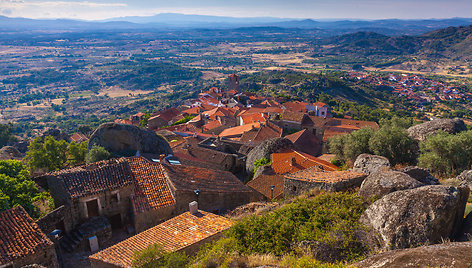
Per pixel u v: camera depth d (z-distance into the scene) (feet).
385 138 103.81
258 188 106.52
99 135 123.54
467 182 65.87
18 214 63.05
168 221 64.54
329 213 48.70
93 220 74.08
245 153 183.52
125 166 83.35
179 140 201.67
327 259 39.99
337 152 126.31
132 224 77.56
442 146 88.33
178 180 85.10
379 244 38.37
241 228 51.08
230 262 41.24
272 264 39.06
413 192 38.50
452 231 35.96
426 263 24.63
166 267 44.29
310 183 68.95
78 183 74.84
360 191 53.21
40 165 146.51
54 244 63.98
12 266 54.29
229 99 476.95
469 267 22.61
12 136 408.87
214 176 98.07
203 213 67.26
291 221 49.65
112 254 54.65
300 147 173.06
